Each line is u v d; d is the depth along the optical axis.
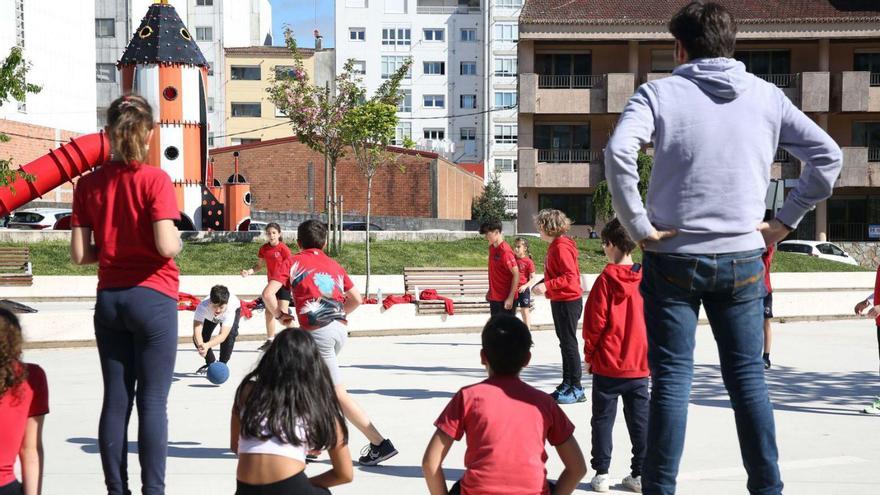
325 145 31.42
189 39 31.92
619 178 3.79
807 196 4.00
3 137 19.97
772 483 3.98
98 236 4.76
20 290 24.53
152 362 4.74
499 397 3.92
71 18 52.25
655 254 4.00
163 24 31.61
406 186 58.69
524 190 44.69
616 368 5.84
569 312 8.98
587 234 44.56
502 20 86.31
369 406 9.10
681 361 4.00
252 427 3.84
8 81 20.86
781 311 20.36
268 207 59.84
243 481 3.87
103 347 4.81
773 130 4.03
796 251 38.19
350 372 11.74
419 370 11.98
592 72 44.56
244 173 60.16
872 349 14.59
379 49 87.75
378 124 30.28
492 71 86.56
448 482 6.12
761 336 4.04
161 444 4.72
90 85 54.56
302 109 30.78
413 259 30.97
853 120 44.50
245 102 82.94
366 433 6.53
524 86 43.38
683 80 4.02
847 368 12.16
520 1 86.31
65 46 51.53
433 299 17.98
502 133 86.69
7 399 3.89
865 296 21.06
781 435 7.70
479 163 85.88
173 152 31.31
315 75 86.62
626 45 44.34
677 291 3.97
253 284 26.28
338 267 6.65
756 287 3.98
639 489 5.95
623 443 7.48
